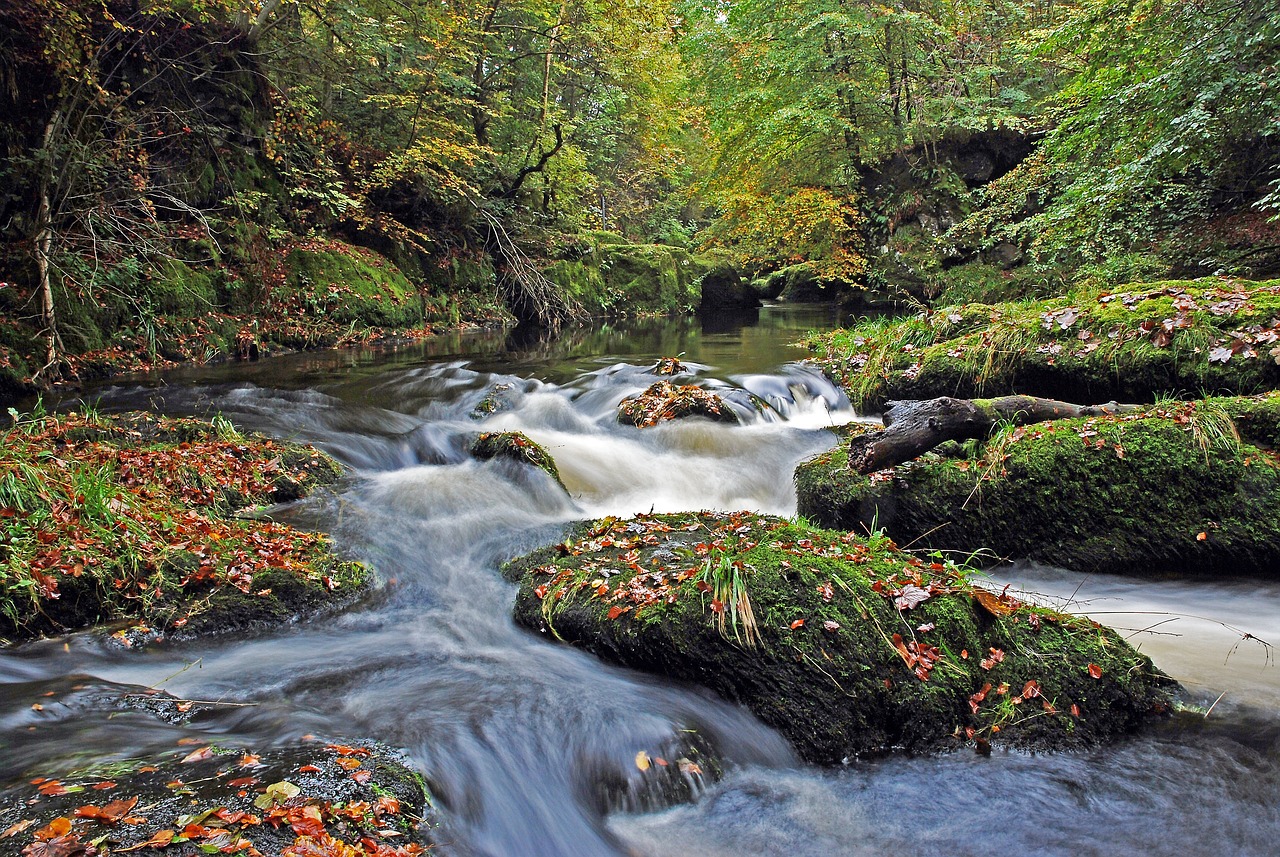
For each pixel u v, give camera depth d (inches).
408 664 146.7
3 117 379.2
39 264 367.2
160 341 427.2
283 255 530.0
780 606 137.3
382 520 214.2
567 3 675.4
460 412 342.0
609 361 469.7
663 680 140.8
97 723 117.1
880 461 207.3
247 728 118.2
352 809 93.9
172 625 156.0
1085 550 194.4
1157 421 200.4
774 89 724.0
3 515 167.2
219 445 239.3
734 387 347.6
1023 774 121.0
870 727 127.5
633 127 909.2
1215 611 175.3
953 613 137.2
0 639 147.3
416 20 607.5
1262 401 203.2
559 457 278.2
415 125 619.5
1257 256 369.4
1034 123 644.7
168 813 88.5
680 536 186.1
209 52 488.1
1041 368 270.7
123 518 177.3
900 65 730.8
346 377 401.1
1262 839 107.0
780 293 1143.6
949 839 109.5
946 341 319.6
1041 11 772.6
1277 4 306.2
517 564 184.2
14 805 89.5
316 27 603.2
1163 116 352.8
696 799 119.0
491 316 699.4
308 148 571.2
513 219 730.8
